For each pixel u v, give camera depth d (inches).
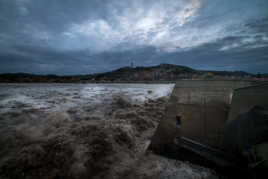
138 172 98.5
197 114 123.3
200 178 90.4
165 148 126.4
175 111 134.9
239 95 107.1
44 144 134.6
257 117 90.0
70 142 137.6
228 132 103.2
